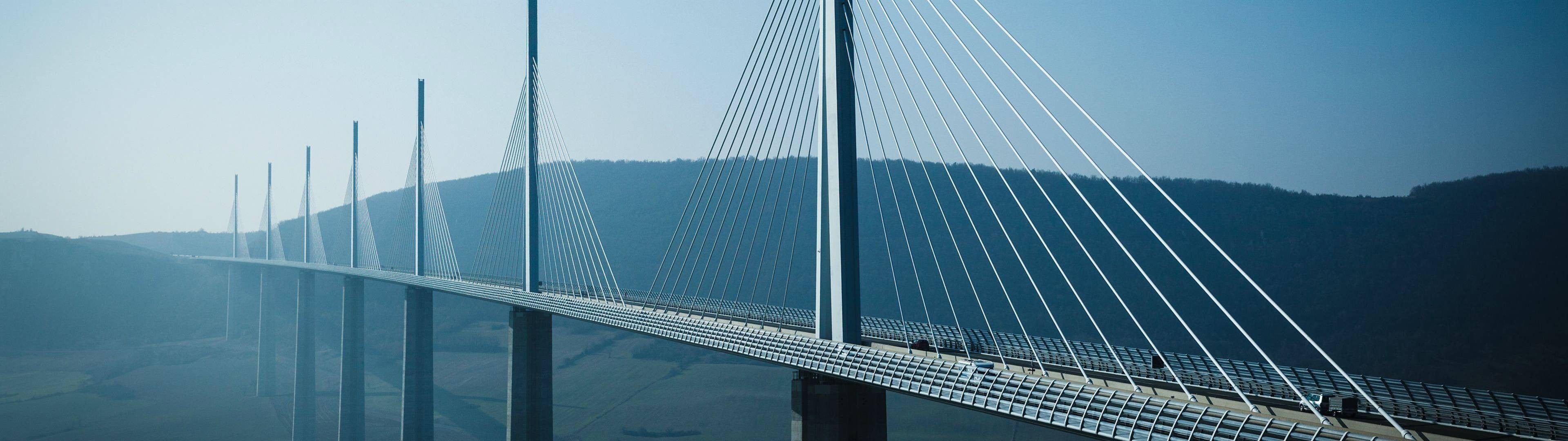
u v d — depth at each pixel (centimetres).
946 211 14725
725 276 14700
